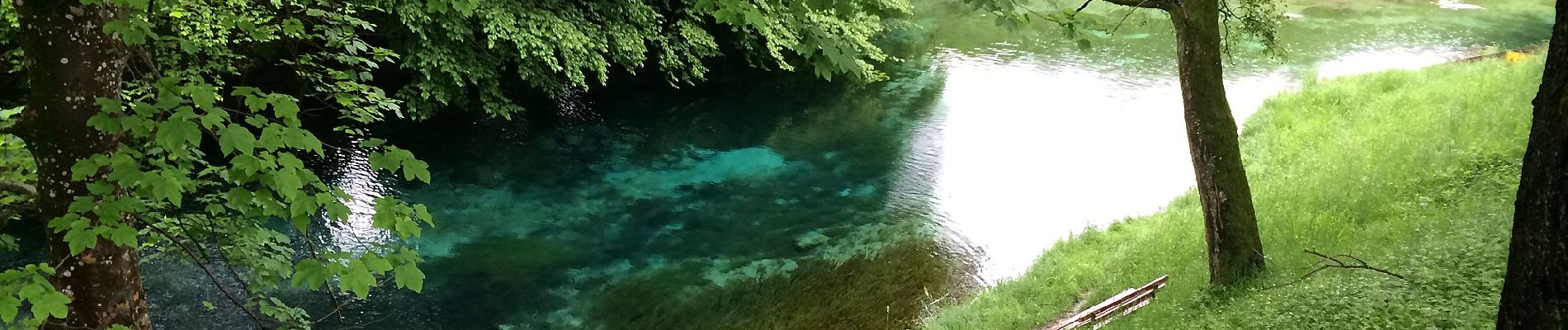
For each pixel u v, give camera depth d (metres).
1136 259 12.02
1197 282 9.99
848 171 18.16
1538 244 3.55
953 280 12.77
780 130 21.06
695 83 24.28
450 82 17.66
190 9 9.48
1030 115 22.45
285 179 3.91
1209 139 8.88
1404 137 14.23
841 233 14.73
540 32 15.65
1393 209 11.30
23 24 4.21
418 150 18.08
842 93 24.36
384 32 17.05
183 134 3.64
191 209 13.33
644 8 19.00
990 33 31.78
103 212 3.96
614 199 16.23
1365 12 34.41
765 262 13.54
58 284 4.68
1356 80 21.08
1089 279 11.78
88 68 4.34
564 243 14.18
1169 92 24.39
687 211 15.72
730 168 18.19
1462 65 20.89
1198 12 8.23
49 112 4.32
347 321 11.23
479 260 13.36
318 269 3.93
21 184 5.08
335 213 4.10
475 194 16.11
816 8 4.75
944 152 19.50
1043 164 18.55
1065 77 26.20
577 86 22.61
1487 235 8.52
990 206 16.02
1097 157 18.98
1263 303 8.39
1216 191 9.09
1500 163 11.66
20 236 12.55
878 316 11.59
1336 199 12.10
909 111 22.77
